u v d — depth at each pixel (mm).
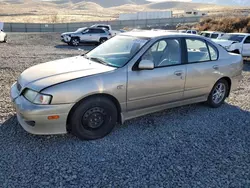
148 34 4301
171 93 4168
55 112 3199
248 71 9852
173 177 2854
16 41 21594
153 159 3189
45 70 3691
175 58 4199
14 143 3422
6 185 2605
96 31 20828
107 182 2729
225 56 4945
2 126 3898
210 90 4777
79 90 3277
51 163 3018
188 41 4402
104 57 4121
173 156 3273
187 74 4270
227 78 5008
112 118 3688
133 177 2828
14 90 3740
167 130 4008
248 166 3113
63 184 2668
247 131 4082
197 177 2867
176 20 46875
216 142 3688
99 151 3326
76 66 3789
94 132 3588
